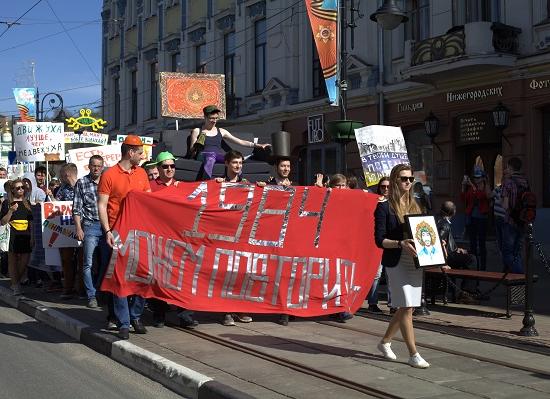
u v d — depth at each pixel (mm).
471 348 6699
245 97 24141
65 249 10156
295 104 21625
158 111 29859
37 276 12062
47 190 12617
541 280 12336
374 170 9328
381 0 18625
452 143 16797
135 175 7633
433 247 5801
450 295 10250
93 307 9203
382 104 18578
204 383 5320
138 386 5828
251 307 7758
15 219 10633
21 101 27641
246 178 8891
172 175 8055
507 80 15422
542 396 5031
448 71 15664
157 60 30078
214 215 7719
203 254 7641
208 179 8758
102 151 12656
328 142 20766
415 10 18016
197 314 8727
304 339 7137
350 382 5430
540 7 14914
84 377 6109
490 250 15891
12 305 10406
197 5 27000
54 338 7844
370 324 8062
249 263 7789
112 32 34438
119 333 7145
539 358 6289
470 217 13344
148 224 7426
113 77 34500
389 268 5949
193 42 27297
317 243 8016
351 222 8148
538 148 15086
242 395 4992
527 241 7438
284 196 8000
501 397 5008
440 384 5371
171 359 6266
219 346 6832
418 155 18188
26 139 14297
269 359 6242
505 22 15617
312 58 21438
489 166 16484
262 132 22594
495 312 8828
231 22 24969
